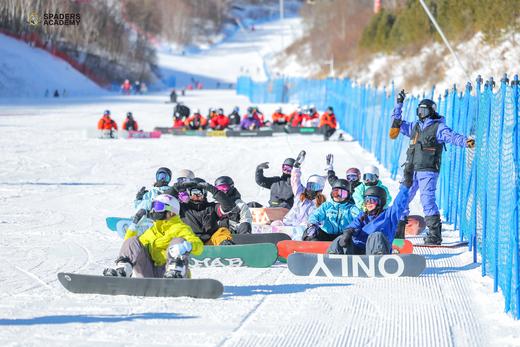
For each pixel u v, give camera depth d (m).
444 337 17.45
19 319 18.45
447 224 34.69
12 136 83.44
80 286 21.20
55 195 44.53
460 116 33.94
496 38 100.25
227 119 93.62
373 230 25.09
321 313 19.53
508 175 21.03
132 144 78.19
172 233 21.72
